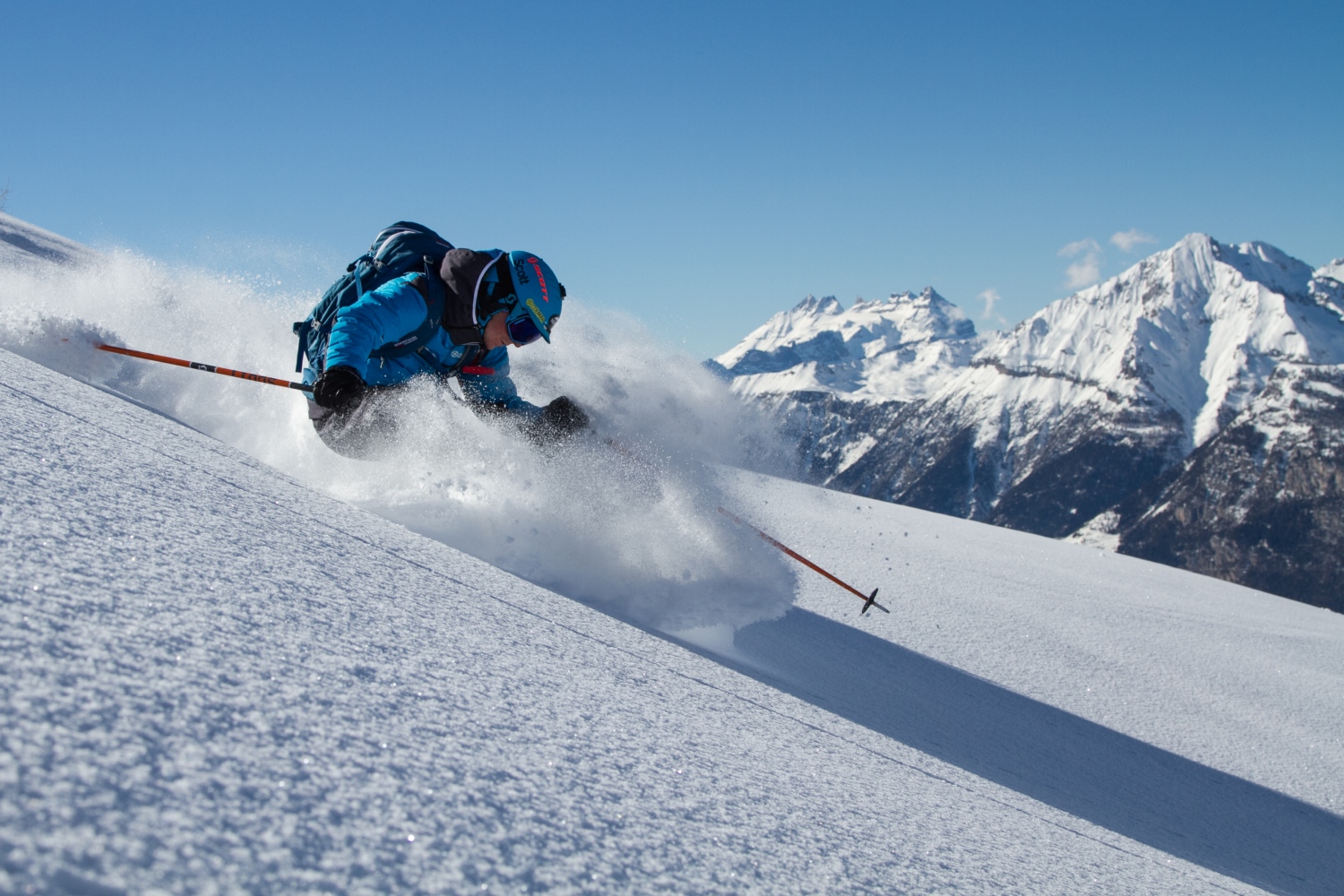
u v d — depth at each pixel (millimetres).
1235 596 10648
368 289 4047
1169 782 3674
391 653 1266
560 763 1083
